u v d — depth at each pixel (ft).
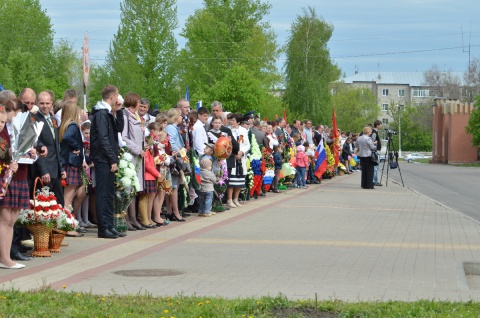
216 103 60.90
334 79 323.57
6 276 32.42
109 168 44.86
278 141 86.43
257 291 29.40
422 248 42.04
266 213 60.90
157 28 241.76
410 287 30.58
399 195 84.48
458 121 277.23
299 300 26.91
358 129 456.86
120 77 234.99
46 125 39.99
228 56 230.27
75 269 34.27
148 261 36.60
